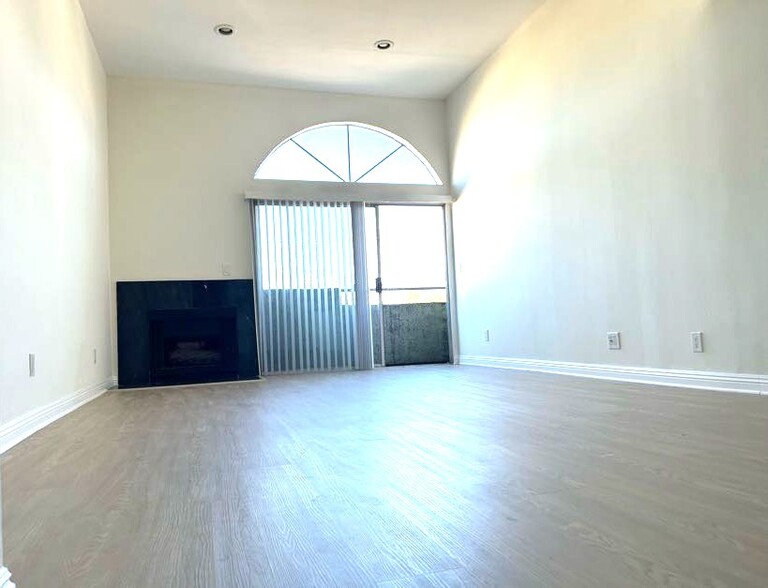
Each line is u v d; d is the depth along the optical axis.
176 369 5.29
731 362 2.96
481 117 5.59
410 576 0.96
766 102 2.75
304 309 5.86
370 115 6.21
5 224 2.38
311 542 1.14
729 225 2.95
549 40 4.45
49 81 3.17
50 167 3.14
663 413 2.44
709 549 1.02
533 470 1.61
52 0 3.27
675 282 3.30
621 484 1.44
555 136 4.41
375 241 6.33
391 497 1.42
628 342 3.67
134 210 5.45
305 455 1.94
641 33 3.51
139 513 1.37
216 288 5.48
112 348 5.20
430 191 6.35
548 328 4.55
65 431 2.70
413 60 5.43
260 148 5.85
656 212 3.42
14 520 1.34
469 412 2.74
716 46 3.00
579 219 4.14
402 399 3.38
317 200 5.96
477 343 5.83
